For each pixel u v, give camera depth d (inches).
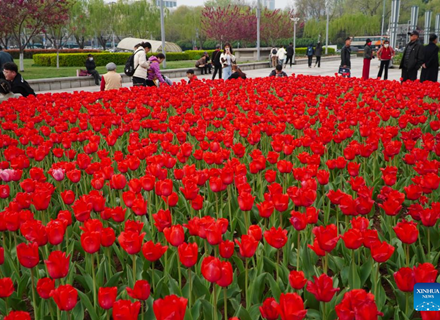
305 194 114.9
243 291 122.6
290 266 137.4
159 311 68.1
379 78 515.5
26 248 91.4
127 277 126.5
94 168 163.5
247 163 214.4
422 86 405.7
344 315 70.9
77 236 139.6
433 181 129.0
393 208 112.7
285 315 70.7
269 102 326.3
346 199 112.3
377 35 2992.1
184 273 121.3
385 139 198.1
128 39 1696.6
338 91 397.1
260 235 100.1
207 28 2068.2
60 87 767.1
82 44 2213.3
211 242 92.7
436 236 141.0
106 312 101.7
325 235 91.6
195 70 1082.1
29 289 123.9
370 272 113.3
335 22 2935.5
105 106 370.6
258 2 1448.1
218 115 278.5
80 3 1752.0
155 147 186.4
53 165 166.9
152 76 504.4
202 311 105.1
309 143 202.1
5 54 577.9
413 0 3144.7
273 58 1327.5
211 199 175.3
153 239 139.9
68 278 117.6
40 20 989.8
